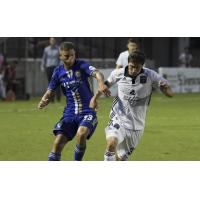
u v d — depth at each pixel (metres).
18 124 30.41
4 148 22.88
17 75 53.75
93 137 25.88
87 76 17.78
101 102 45.34
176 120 32.47
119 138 17.44
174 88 58.00
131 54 17.33
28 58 56.09
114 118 17.80
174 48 67.00
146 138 25.59
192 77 59.75
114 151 17.23
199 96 53.59
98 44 61.00
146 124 30.53
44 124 30.45
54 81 18.02
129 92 17.72
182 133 27.27
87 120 17.55
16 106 42.09
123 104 17.84
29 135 26.38
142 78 17.64
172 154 21.75
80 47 59.34
